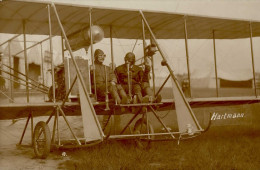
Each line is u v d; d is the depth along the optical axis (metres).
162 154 7.26
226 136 9.44
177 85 7.38
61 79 7.85
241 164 6.04
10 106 6.81
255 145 7.89
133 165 5.98
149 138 7.54
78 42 8.69
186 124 7.16
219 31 11.14
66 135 10.72
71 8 7.70
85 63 7.49
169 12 8.52
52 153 7.82
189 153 7.09
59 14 8.19
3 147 8.93
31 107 7.20
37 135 7.49
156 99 7.30
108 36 10.66
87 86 7.43
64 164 6.52
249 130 10.29
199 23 9.77
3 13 8.00
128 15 8.52
